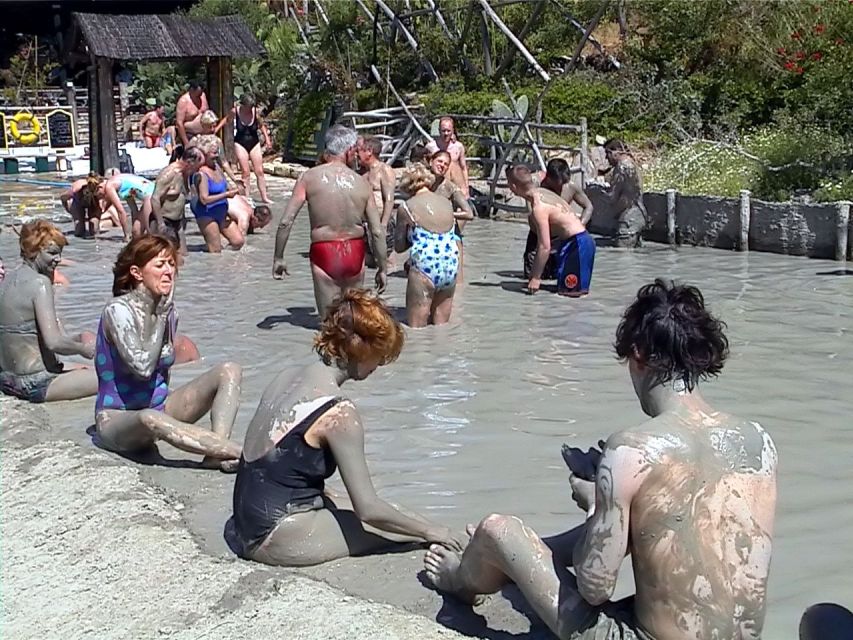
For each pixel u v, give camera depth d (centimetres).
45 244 771
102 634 445
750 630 369
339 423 495
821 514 550
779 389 759
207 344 920
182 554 515
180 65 3069
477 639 436
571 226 1077
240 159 1927
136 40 2352
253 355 882
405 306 1044
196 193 1382
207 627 445
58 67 3253
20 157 2642
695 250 1358
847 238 1248
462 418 711
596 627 386
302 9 3145
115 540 533
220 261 1336
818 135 1580
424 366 834
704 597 362
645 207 1437
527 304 1048
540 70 2072
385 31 2619
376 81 2583
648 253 1339
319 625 441
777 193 1491
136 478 616
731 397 742
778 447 646
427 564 481
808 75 1856
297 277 1223
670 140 1956
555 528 539
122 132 2953
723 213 1356
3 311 764
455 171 1473
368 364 510
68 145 2989
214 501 585
